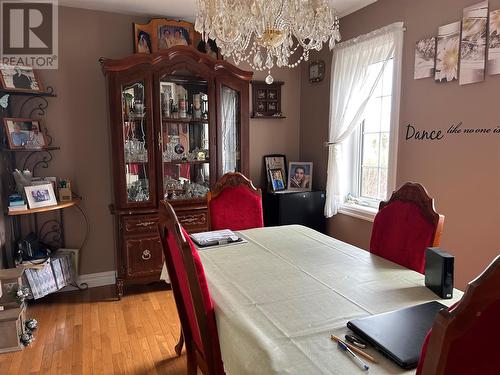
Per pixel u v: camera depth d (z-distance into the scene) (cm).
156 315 262
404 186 187
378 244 194
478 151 218
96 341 228
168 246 143
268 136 379
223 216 246
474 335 65
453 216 235
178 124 308
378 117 307
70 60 295
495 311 64
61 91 294
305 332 109
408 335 102
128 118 284
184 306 150
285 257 179
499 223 209
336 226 345
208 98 306
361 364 93
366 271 160
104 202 317
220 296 135
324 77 351
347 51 315
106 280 322
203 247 194
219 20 165
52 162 297
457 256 234
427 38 246
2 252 257
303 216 344
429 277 140
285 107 383
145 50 296
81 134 304
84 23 297
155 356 212
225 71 307
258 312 122
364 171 328
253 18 160
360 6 301
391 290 140
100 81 305
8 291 226
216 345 125
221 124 313
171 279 148
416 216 175
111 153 297
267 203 352
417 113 256
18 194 260
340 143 325
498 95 205
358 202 328
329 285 145
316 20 166
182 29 306
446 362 65
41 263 266
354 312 122
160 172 294
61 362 206
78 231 310
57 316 261
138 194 293
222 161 317
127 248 288
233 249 192
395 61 267
